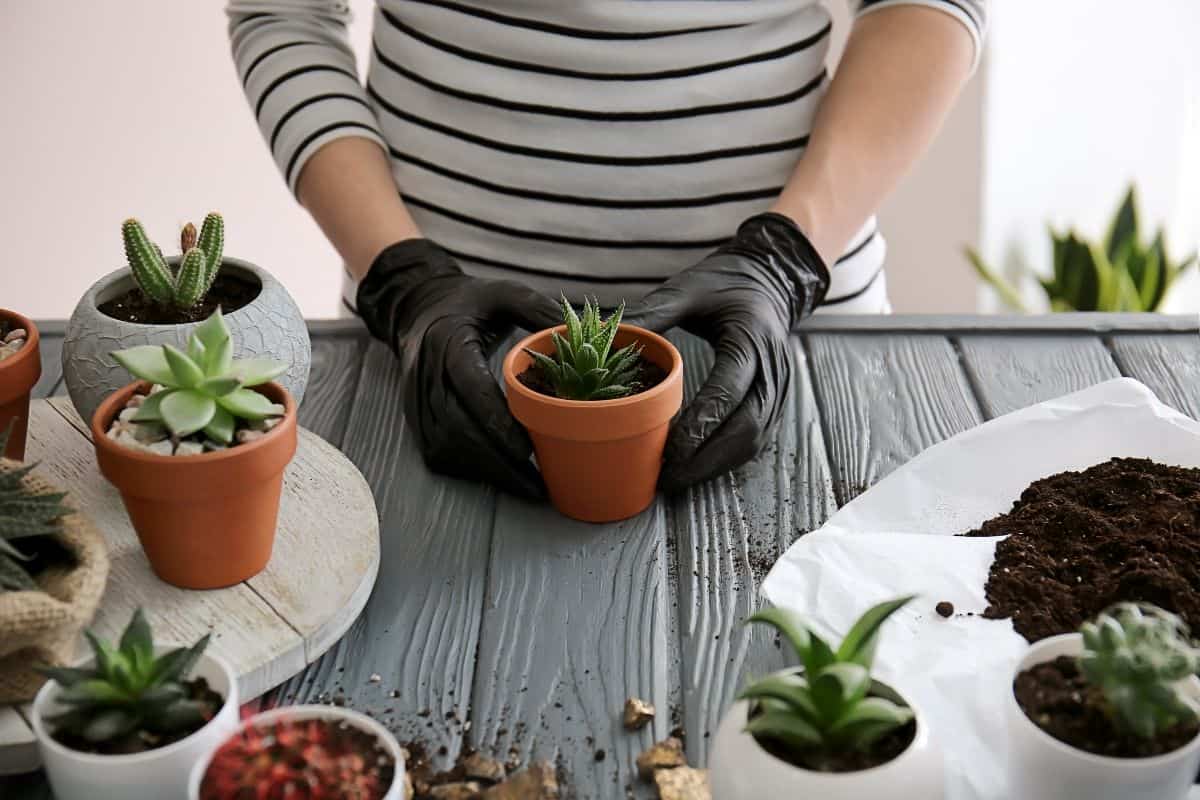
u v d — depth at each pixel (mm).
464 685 780
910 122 1213
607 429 868
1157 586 786
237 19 1337
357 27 2191
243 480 780
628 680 782
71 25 1990
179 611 811
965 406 1074
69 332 935
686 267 1259
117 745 633
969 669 742
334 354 1172
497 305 1045
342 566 850
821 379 1116
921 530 906
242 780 584
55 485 917
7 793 707
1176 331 1180
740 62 1201
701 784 683
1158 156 2244
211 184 2174
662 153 1208
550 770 696
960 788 677
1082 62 2143
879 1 1277
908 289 2428
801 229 1140
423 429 991
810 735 589
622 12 1158
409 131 1250
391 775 615
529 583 872
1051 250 2330
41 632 691
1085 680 642
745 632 817
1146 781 596
